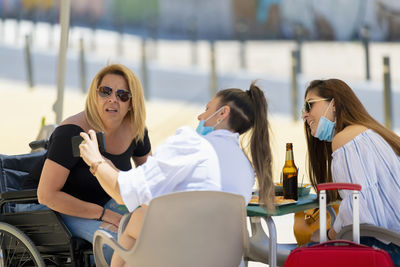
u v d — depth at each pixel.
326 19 44.81
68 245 8.19
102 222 8.30
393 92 26.86
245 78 30.64
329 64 35.31
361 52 39.22
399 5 42.09
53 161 8.16
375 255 6.28
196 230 6.23
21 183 9.26
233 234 6.41
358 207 6.86
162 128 21.42
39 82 29.75
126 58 37.75
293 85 22.50
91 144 6.71
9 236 8.34
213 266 6.40
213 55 26.08
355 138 7.68
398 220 7.66
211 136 6.69
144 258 6.28
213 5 49.53
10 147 18.61
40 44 42.03
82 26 51.03
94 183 8.59
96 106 8.55
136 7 51.00
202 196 6.16
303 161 17.14
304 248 6.45
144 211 6.80
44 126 11.29
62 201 8.12
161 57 39.00
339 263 6.34
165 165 6.37
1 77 30.92
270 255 7.06
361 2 43.66
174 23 50.78
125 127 8.98
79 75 31.34
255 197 7.98
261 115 6.94
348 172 7.61
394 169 7.65
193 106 24.91
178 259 6.27
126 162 9.02
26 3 51.38
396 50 39.25
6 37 44.31
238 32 46.88
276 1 46.84
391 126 20.25
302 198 8.16
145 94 26.89
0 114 23.05
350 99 7.95
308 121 8.25
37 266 8.12
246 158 6.82
